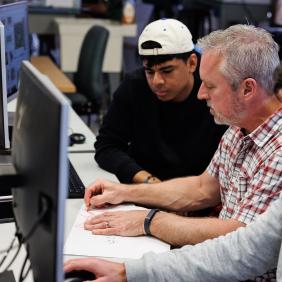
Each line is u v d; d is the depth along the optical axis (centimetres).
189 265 124
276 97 135
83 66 388
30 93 102
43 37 511
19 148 106
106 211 161
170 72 194
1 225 148
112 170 202
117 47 462
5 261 127
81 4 509
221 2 530
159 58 191
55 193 87
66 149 87
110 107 219
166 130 210
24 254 130
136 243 143
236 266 122
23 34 241
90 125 406
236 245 123
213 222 142
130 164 200
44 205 90
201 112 206
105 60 460
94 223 150
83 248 139
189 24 515
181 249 129
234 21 531
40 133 92
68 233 146
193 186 177
